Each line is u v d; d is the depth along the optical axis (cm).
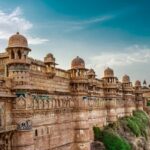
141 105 9656
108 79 6650
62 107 4319
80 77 4647
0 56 3734
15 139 3169
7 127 3016
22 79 3209
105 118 6500
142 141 7106
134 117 8456
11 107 3194
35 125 3591
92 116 5691
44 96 3834
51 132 3988
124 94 8206
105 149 5534
